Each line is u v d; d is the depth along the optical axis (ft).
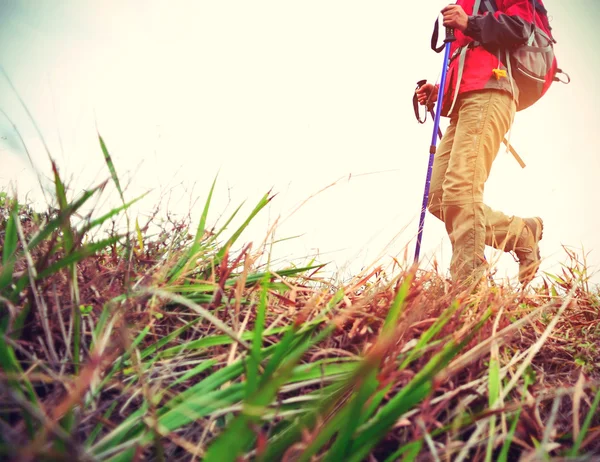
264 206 4.09
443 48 9.45
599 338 4.61
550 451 2.57
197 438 2.36
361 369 1.69
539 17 8.57
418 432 2.15
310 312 3.49
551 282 5.96
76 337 2.56
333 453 1.88
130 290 3.16
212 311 3.66
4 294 2.80
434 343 2.84
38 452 1.46
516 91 7.99
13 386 2.01
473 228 7.30
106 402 2.33
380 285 4.16
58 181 2.55
